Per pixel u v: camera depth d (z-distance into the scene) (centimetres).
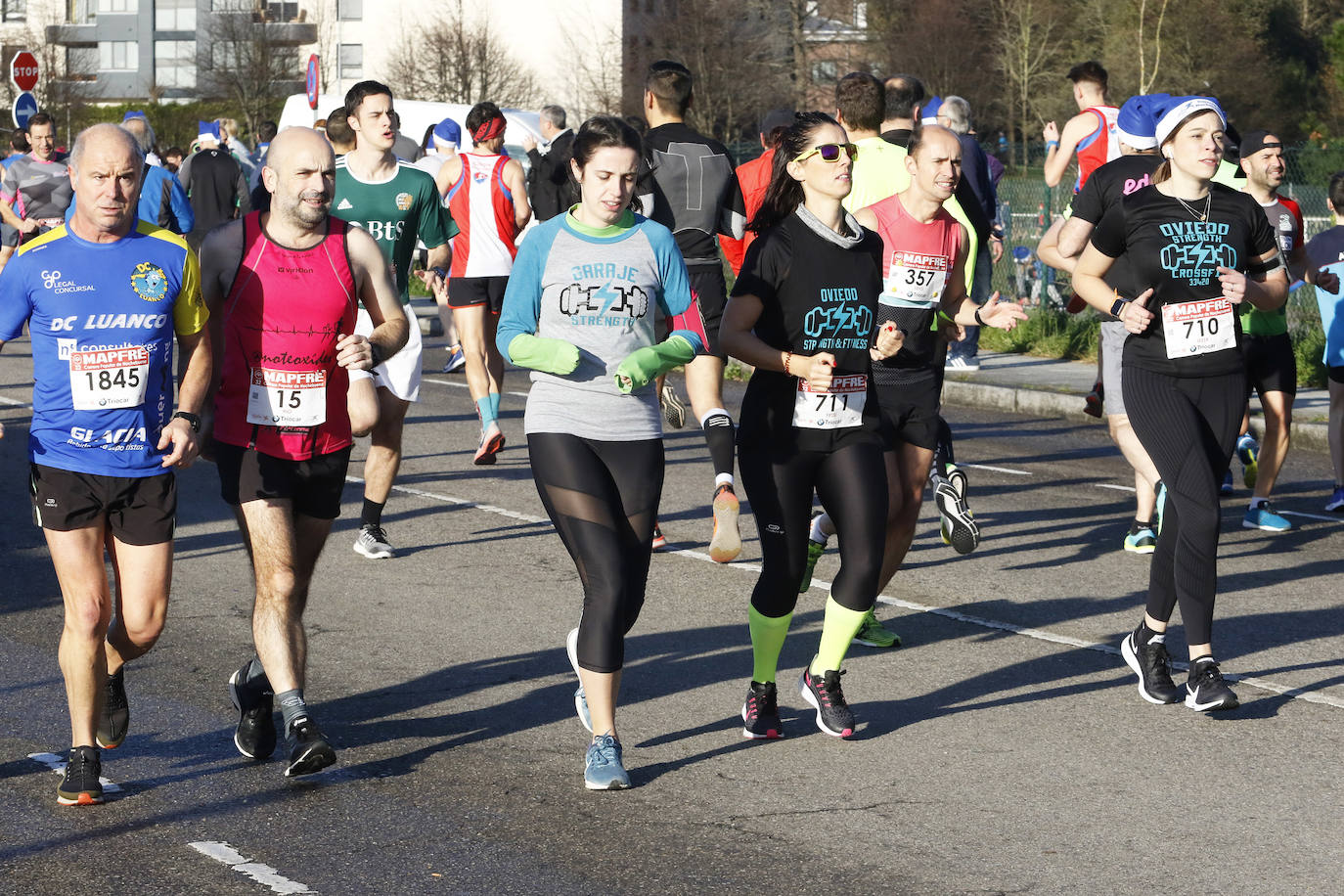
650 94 1191
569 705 861
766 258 773
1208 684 830
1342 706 866
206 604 1075
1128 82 5988
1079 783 746
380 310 755
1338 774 761
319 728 788
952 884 627
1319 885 630
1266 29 6519
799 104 5906
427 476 1544
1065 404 2031
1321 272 1361
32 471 698
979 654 966
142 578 713
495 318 1516
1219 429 866
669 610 1062
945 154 880
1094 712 855
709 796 723
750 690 812
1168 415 859
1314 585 1146
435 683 901
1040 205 3014
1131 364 878
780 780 746
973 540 1034
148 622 719
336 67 8481
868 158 1002
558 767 762
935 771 761
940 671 931
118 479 698
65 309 683
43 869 637
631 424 737
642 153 735
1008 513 1400
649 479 738
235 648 970
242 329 729
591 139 727
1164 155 873
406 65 7175
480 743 796
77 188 682
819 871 639
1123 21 6034
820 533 989
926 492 1505
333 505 765
